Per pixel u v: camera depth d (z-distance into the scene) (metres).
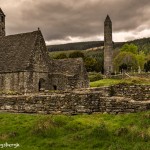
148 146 17.22
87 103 25.41
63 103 26.34
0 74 53.34
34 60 52.47
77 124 21.59
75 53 146.12
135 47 179.50
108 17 114.44
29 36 55.66
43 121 22.27
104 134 19.41
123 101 24.03
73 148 18.42
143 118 21.08
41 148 18.73
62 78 54.22
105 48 114.44
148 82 50.44
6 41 58.53
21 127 22.59
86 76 56.88
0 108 29.75
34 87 52.06
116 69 141.38
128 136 18.77
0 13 65.94
